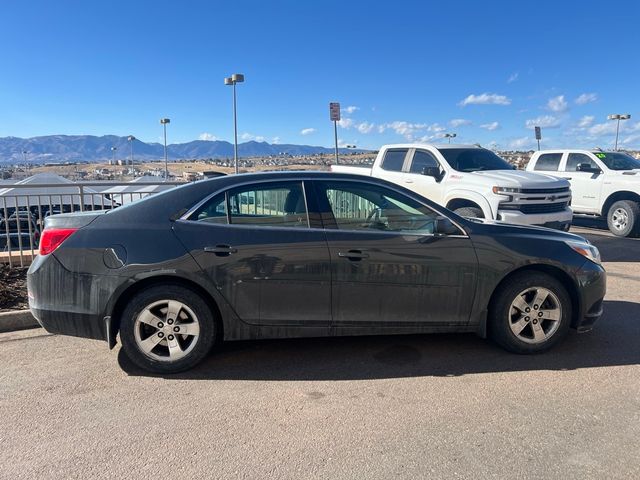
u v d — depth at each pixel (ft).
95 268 12.98
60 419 11.07
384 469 9.18
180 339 13.42
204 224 13.44
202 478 8.97
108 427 10.73
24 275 22.08
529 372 13.39
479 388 12.47
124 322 13.10
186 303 13.17
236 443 10.09
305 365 13.98
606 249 32.30
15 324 16.99
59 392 12.38
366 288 13.62
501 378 13.03
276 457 9.58
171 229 13.28
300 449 9.85
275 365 13.98
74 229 13.35
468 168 30.81
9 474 9.08
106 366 13.94
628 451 9.68
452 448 9.83
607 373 13.29
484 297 14.12
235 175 14.17
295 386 12.69
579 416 11.05
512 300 14.21
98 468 9.27
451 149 31.89
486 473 9.02
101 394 12.27
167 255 12.98
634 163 40.42
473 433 10.39
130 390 12.49
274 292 13.38
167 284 13.16
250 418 11.09
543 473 9.01
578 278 14.39
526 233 14.67
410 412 11.30
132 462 9.46
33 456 9.65
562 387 12.48
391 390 12.42
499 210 27.30
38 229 25.14
